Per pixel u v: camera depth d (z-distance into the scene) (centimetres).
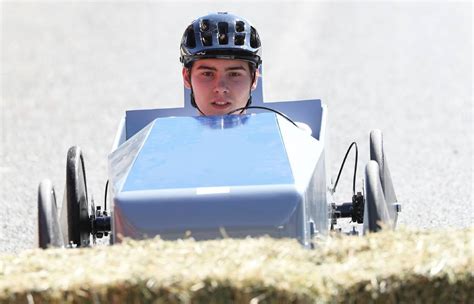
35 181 3059
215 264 1252
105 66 5291
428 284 1251
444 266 1252
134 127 2155
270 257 1297
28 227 2566
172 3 7450
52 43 6050
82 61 5450
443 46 5447
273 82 4697
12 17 7062
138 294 1212
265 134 1616
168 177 1520
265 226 1447
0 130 3834
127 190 1500
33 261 1331
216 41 1925
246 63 1953
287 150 1570
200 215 1456
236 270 1218
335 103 4144
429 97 4188
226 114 1852
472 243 1334
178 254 1303
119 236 1470
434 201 2683
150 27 6512
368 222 1528
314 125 2128
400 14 6588
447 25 6109
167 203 1470
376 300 1237
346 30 6125
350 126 3684
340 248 1335
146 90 4616
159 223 1457
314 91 4428
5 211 2725
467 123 3684
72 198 1747
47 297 1220
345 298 1227
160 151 1590
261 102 2142
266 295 1194
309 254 1331
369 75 4750
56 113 4150
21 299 1221
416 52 5316
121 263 1273
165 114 2155
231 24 1939
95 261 1302
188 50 1950
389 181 1848
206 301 1200
